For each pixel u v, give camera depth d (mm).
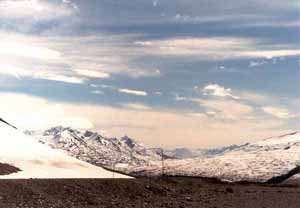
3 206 92562
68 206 104312
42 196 108688
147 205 117625
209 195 163000
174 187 165875
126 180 151625
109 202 118188
